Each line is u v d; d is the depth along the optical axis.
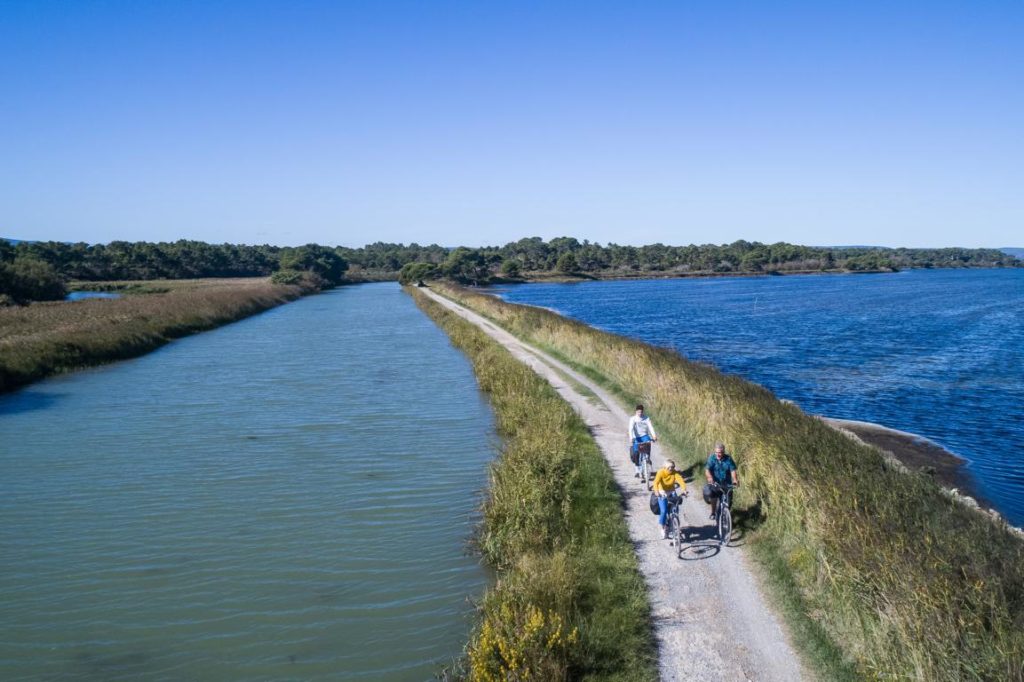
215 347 47.25
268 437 23.33
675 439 19.66
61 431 24.27
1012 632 7.77
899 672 8.38
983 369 40.75
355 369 37.47
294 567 13.83
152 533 15.55
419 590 12.83
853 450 14.40
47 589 13.09
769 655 9.56
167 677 10.45
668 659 9.52
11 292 73.19
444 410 27.30
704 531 13.77
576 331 38.88
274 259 190.50
